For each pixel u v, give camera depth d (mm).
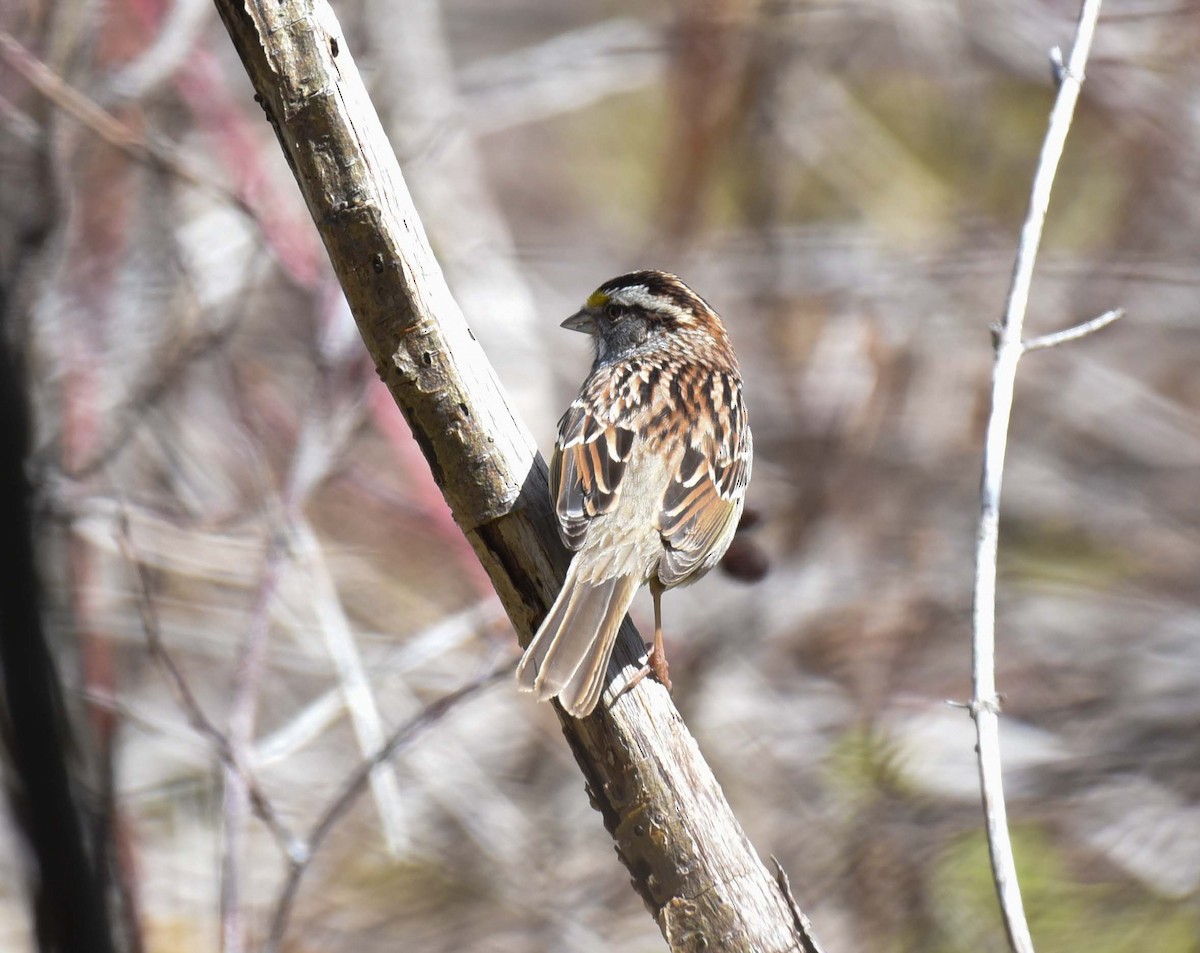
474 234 15469
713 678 13086
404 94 15148
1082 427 16234
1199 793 13125
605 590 6625
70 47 11109
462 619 11391
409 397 6348
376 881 11945
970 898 12008
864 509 14367
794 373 15086
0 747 5168
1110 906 12227
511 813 12297
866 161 16984
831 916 11914
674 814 6117
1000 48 16656
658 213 16141
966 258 16000
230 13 5871
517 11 19344
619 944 12016
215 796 10781
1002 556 15227
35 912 4750
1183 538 15672
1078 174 16766
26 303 5723
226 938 7891
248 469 11492
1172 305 16391
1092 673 14312
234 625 12320
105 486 10867
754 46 15312
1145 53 15977
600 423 8094
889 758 12516
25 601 4633
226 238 12523
